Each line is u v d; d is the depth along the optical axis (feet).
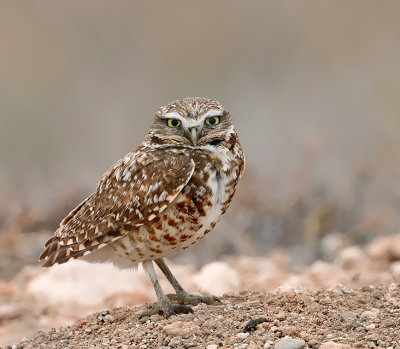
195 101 33.06
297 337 27.89
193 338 28.53
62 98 86.63
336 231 50.26
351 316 29.55
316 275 41.06
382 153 61.57
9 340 34.68
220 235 48.88
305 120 77.05
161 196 31.22
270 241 49.29
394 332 27.89
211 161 32.01
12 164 72.59
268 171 60.64
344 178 55.42
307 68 90.02
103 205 32.35
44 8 96.99
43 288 41.09
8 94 86.89
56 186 60.44
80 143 78.28
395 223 49.24
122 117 83.20
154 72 91.66
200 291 38.50
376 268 42.50
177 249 32.14
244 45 94.58
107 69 92.02
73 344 30.32
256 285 39.78
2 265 47.14
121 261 32.96
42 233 50.60
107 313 32.76
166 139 32.71
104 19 97.45
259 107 82.02
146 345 28.81
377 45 91.40
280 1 98.27
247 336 28.27
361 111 77.25
